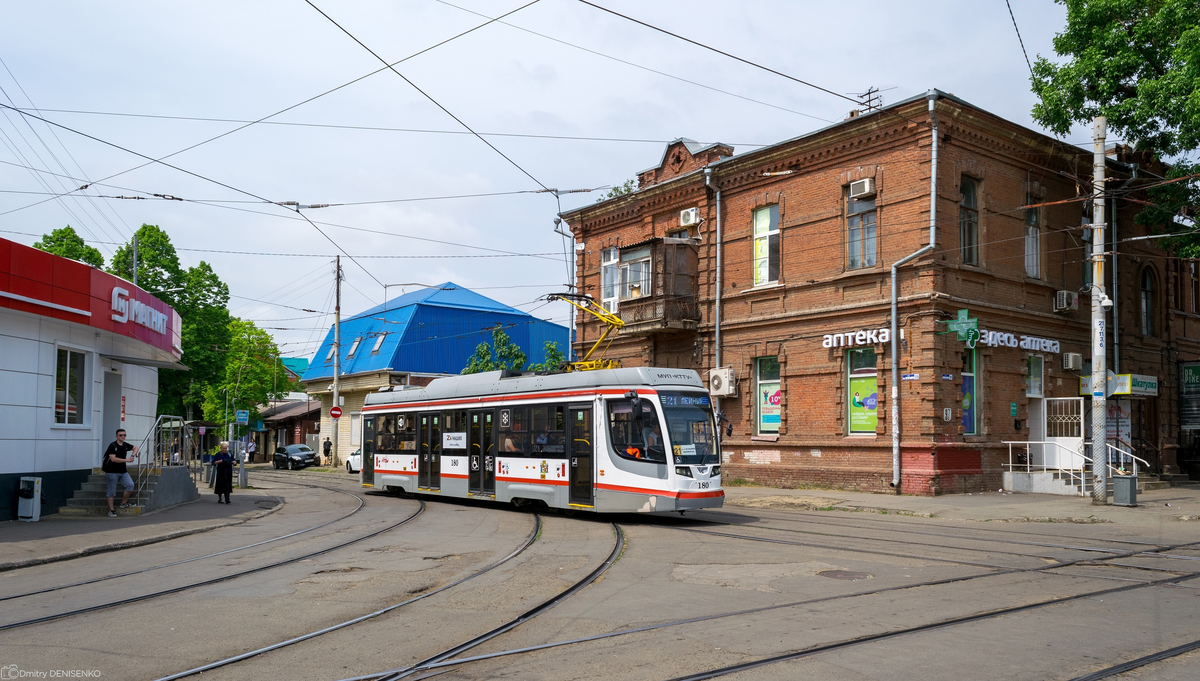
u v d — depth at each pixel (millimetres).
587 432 18359
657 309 29406
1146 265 29906
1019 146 25203
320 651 7359
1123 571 11078
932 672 6488
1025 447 24922
